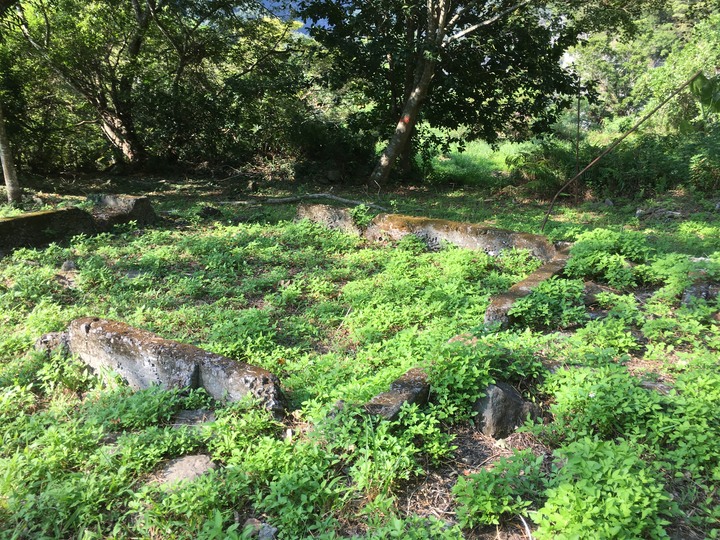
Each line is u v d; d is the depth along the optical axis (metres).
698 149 13.94
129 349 4.40
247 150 17.86
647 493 2.56
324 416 3.46
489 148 22.31
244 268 7.52
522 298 5.36
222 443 3.35
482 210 12.34
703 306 5.05
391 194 14.77
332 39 15.49
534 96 15.70
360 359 4.70
